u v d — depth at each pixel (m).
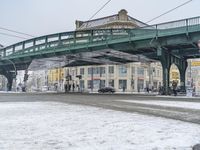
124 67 94.88
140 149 6.46
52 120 11.16
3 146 6.77
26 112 14.31
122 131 8.68
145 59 57.59
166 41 41.34
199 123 10.88
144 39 42.94
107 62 65.44
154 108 17.67
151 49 47.38
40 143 7.10
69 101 25.06
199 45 36.25
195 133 8.41
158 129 9.05
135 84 96.31
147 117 12.40
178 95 45.00
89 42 49.53
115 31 47.12
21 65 78.44
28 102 23.05
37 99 28.67
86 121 10.88
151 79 101.12
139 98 32.69
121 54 51.88
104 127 9.45
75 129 9.05
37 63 68.31
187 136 7.91
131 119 11.56
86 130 8.87
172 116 13.20
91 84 92.88
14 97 33.78
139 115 13.19
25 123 10.35
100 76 97.88
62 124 10.10
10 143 7.10
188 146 6.75
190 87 43.56
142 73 98.81
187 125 10.07
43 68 79.69
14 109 16.09
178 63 55.62
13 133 8.39
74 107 17.72
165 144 6.93
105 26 92.69
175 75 75.00
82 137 7.79
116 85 95.06
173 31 39.75
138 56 53.50
